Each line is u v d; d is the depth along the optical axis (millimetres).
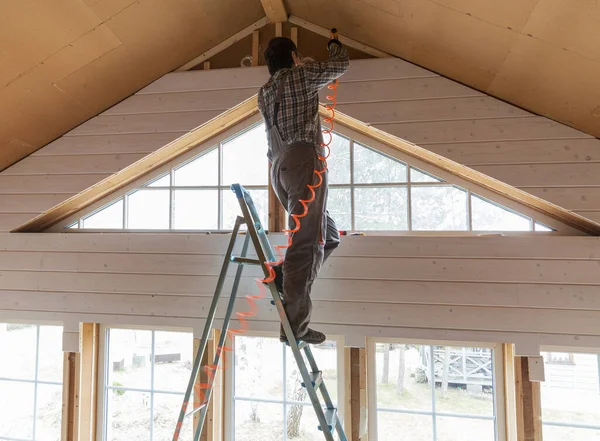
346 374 2520
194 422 2668
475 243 2375
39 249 2803
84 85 2314
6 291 2824
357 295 2467
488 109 2258
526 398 2342
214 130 2729
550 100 2053
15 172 2711
